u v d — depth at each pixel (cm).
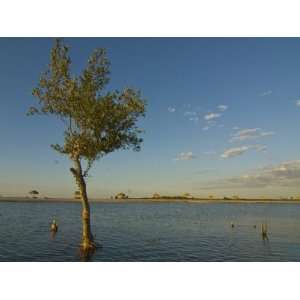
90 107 3241
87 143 3272
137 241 4550
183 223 7794
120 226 6788
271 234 5575
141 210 15900
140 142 3488
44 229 5856
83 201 3553
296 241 4747
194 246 4241
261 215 11500
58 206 17912
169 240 4734
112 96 3375
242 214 12250
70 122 3378
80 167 3406
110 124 3341
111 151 3409
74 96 3269
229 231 6050
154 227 6675
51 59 3353
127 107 3375
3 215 9512
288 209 17650
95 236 5006
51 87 3359
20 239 4544
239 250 4006
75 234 5159
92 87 3328
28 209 13788
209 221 8444
